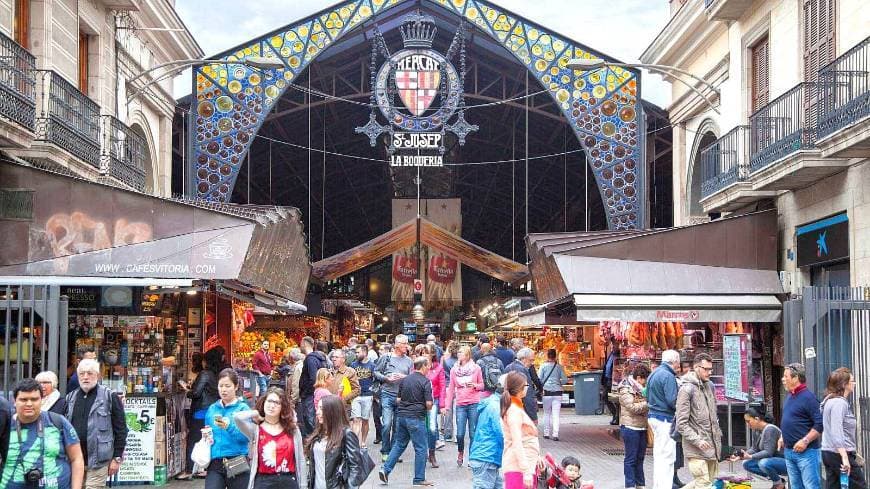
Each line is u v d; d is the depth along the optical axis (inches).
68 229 518.9
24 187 520.1
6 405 278.5
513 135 1336.1
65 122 582.6
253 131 1031.6
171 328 591.8
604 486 487.2
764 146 634.8
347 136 1502.2
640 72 1044.5
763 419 454.3
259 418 311.3
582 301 605.9
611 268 642.8
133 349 541.6
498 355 681.0
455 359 708.7
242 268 509.7
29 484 273.4
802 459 375.6
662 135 1279.5
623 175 1043.9
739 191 666.8
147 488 476.1
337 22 1040.8
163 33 922.7
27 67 553.0
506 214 1742.1
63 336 397.7
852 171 550.9
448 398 587.5
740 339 511.5
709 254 654.5
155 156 948.6
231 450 329.4
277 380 733.3
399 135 1058.1
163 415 494.3
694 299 619.2
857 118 487.2
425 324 1738.4
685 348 669.9
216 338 689.0
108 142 692.1
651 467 550.9
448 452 645.9
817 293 441.4
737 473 528.4
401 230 1311.5
